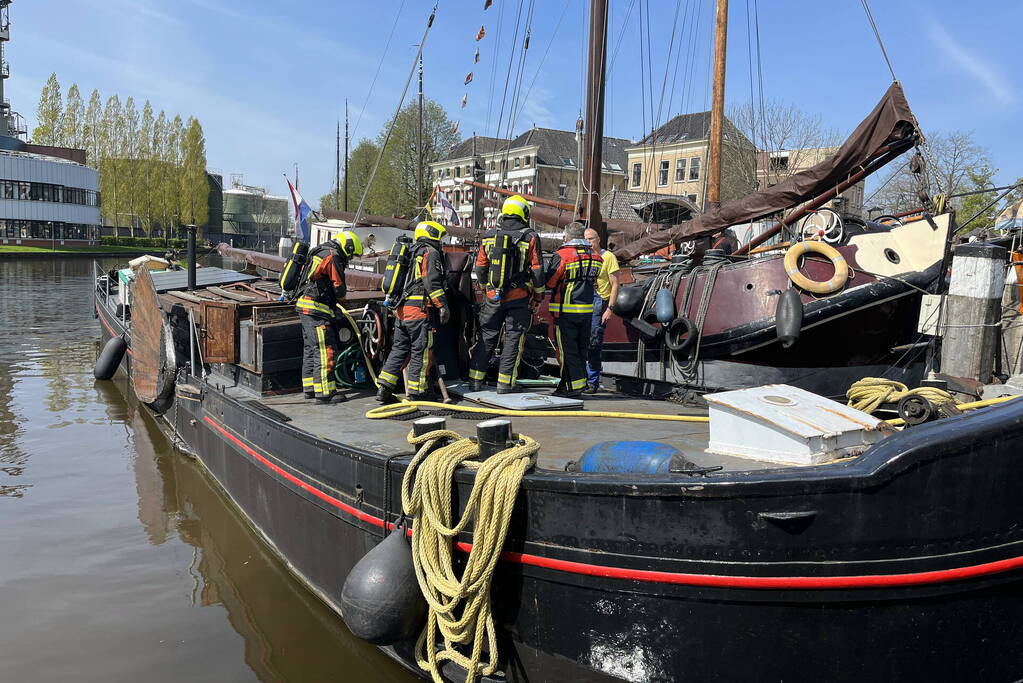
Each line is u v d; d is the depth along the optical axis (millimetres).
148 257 13977
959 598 2965
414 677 4203
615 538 3166
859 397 4273
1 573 5469
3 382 12602
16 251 55188
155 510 6738
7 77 67312
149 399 8891
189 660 4363
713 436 3982
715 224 6805
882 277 5320
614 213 25609
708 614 3047
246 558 5723
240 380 6930
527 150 60750
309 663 4344
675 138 45469
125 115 79500
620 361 6527
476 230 13820
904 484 2855
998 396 5973
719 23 14234
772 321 5379
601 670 3262
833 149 32906
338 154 52688
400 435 4754
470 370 6102
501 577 3514
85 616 4859
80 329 19500
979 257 7789
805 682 2980
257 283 9539
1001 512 2955
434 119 56312
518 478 3322
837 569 2898
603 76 9008
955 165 26359
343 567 4441
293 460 4961
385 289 5746
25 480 7566
